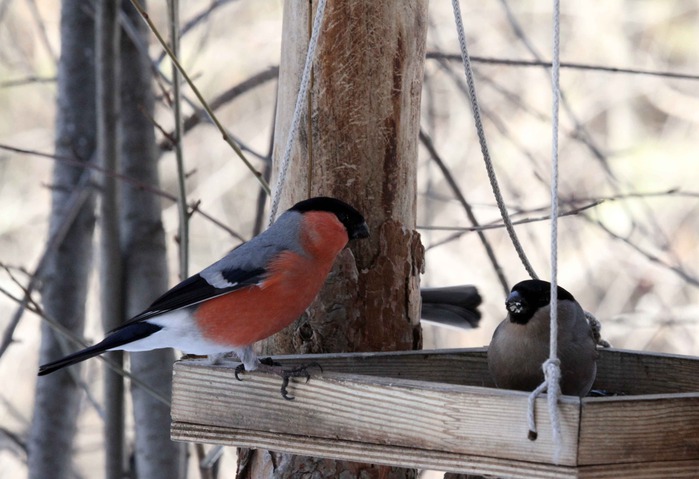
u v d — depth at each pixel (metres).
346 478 7.48
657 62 18.12
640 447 5.72
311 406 6.46
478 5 17.27
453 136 16.53
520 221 9.10
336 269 7.66
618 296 16.34
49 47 11.76
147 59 9.85
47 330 10.44
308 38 7.67
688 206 17.45
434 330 12.84
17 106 18.16
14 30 17.16
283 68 7.87
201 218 16.55
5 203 17.36
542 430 5.68
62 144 10.48
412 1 7.71
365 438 6.27
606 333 14.79
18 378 16.08
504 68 16.73
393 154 7.72
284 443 6.54
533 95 16.73
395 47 7.66
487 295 15.96
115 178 9.51
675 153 17.83
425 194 10.99
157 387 9.82
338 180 7.68
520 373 7.34
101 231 9.62
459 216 16.17
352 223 7.19
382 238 7.70
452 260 15.99
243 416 6.66
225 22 17.28
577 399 5.67
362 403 6.29
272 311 6.93
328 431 6.39
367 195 7.68
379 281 7.70
